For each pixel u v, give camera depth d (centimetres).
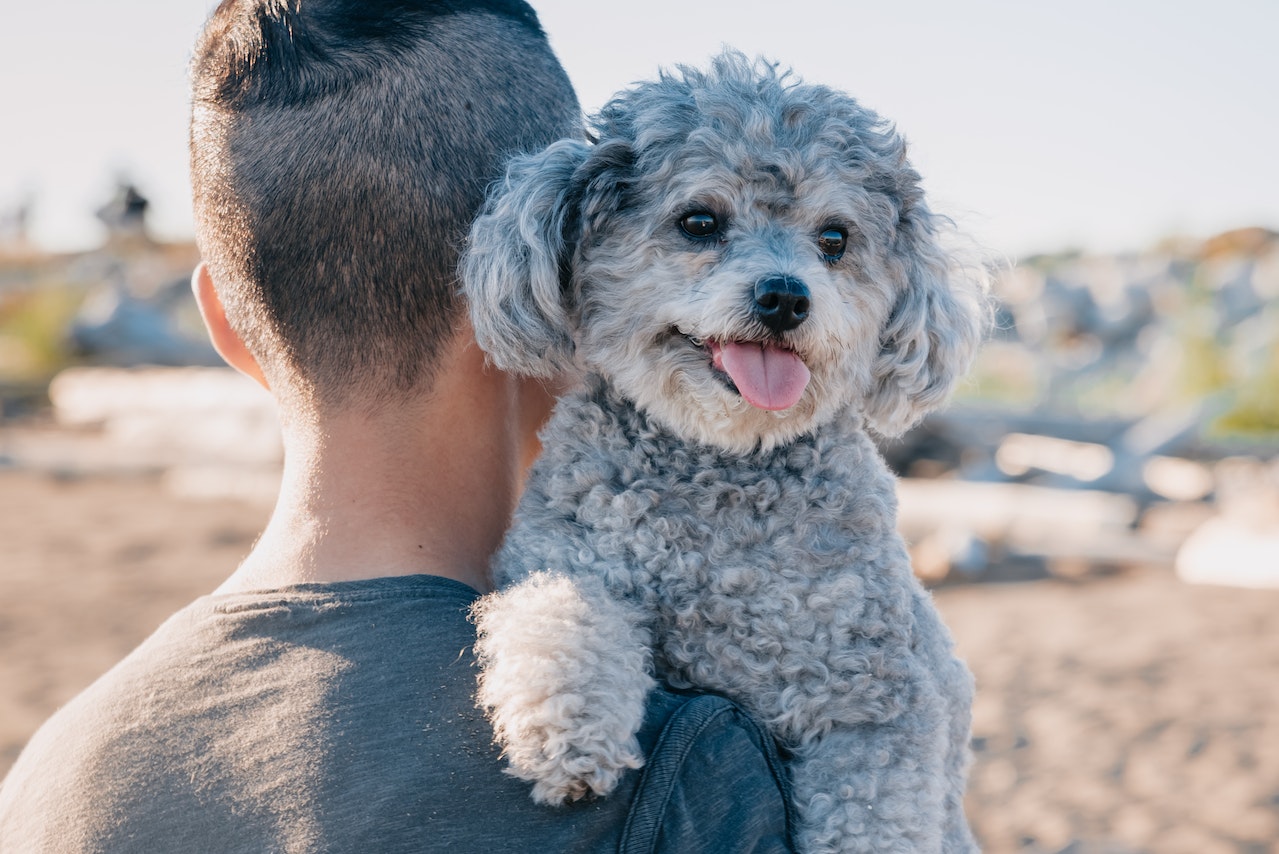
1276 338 1463
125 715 129
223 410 1271
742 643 178
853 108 229
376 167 143
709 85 221
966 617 664
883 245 228
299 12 148
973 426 1149
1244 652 587
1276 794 432
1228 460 1131
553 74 183
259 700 125
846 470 195
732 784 128
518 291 165
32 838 126
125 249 2680
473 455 155
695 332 198
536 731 122
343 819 117
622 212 214
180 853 119
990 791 448
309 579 139
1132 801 434
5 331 1934
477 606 140
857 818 164
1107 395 1630
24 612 646
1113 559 802
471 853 117
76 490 1029
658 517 184
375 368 145
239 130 147
